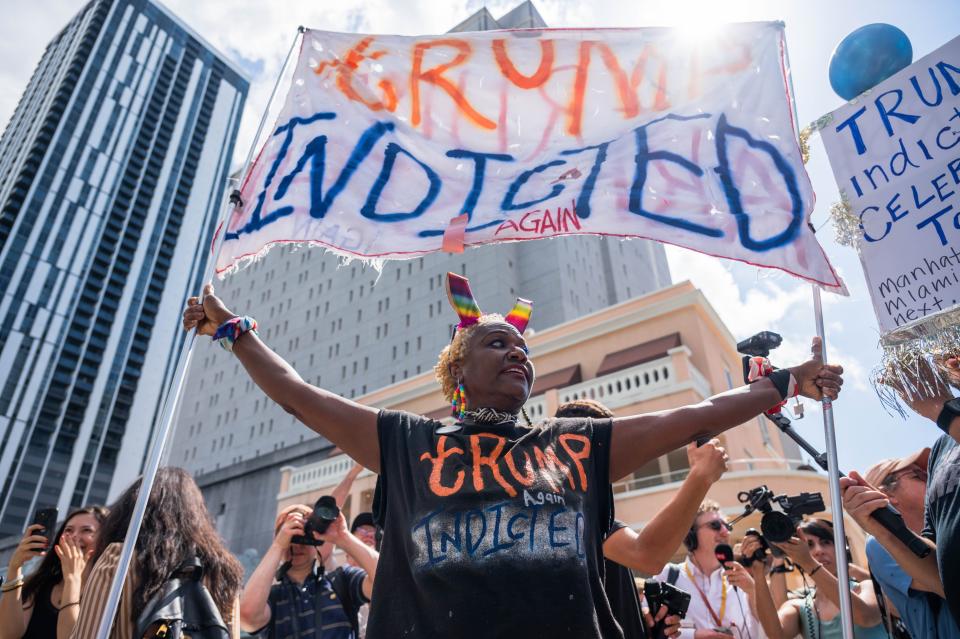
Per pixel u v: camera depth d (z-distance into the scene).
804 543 2.92
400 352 47.59
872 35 2.60
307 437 47.53
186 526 2.17
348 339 52.03
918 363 2.13
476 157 2.69
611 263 57.66
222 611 2.14
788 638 3.48
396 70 2.84
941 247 2.23
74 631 1.91
